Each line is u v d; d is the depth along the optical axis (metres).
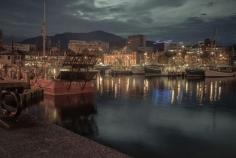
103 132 23.70
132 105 41.72
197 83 92.50
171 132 24.11
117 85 78.56
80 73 44.53
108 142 20.20
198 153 17.72
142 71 135.88
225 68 138.75
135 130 24.62
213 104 45.03
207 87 77.88
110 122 28.61
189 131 24.62
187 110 38.12
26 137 8.85
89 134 22.83
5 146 7.89
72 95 44.78
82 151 7.65
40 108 35.88
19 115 11.65
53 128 10.12
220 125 27.77
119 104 42.50
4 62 69.00
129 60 191.38
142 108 38.94
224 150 18.58
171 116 32.88
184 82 96.06
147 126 26.58
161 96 54.84
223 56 181.75
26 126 10.26
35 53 77.81
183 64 175.88
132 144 19.70
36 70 51.97
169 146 19.31
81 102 41.66
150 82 93.12
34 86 45.84
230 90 69.62
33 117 11.93
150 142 20.34
